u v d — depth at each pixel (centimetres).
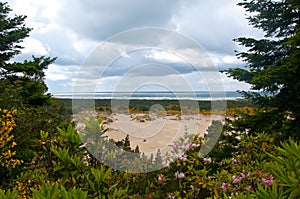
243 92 893
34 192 127
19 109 894
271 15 946
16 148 704
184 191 234
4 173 571
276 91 852
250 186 232
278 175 139
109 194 155
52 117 945
